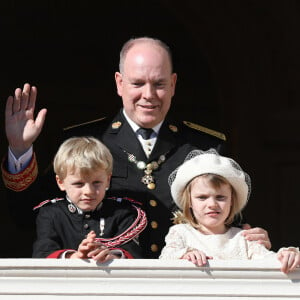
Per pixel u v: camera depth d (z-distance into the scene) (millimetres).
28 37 45781
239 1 44594
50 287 17578
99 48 46250
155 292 17641
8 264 17516
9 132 20422
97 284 17625
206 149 21578
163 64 20781
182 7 44750
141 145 21359
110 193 20906
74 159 19266
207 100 46125
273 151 45156
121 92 21422
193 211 19219
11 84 45500
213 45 45094
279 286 17703
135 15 46094
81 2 46094
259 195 44906
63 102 45938
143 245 20578
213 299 17656
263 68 45125
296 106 45000
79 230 19578
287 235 44719
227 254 18906
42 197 20969
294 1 44625
